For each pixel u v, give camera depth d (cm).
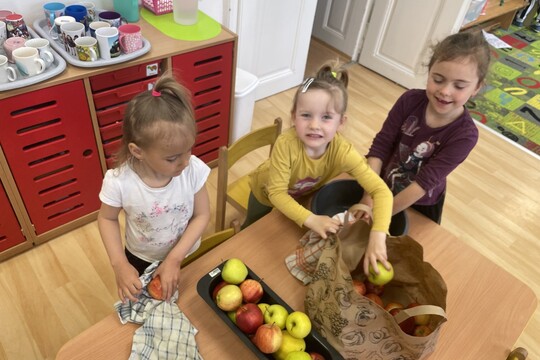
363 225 100
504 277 114
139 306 95
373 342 85
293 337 87
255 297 94
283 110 300
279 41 286
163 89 94
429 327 89
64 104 160
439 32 297
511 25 432
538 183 263
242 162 251
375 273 94
